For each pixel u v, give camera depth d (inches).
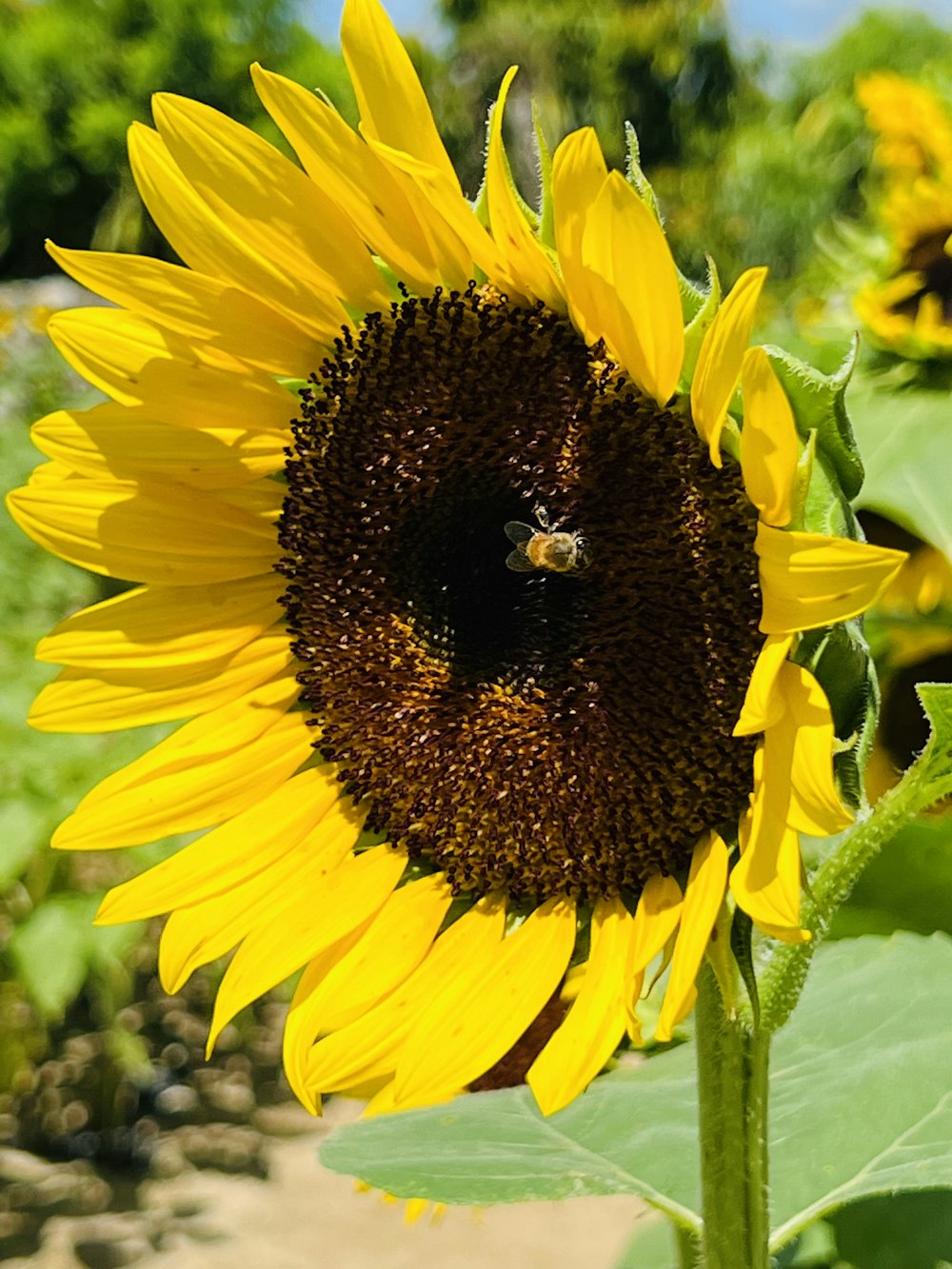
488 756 15.3
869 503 22.6
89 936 37.7
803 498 12.5
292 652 16.7
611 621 14.7
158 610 16.6
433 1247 40.9
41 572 47.8
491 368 15.4
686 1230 14.9
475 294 15.5
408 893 15.6
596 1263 39.8
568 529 15.0
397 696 16.1
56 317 15.7
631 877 14.7
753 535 14.5
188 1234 42.0
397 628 16.2
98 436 16.0
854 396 24.1
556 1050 13.3
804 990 17.2
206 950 15.9
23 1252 41.1
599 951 14.3
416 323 15.6
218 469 16.3
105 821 16.3
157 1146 47.7
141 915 15.9
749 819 14.1
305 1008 15.4
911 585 24.8
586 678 14.8
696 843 14.6
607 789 14.7
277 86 14.5
